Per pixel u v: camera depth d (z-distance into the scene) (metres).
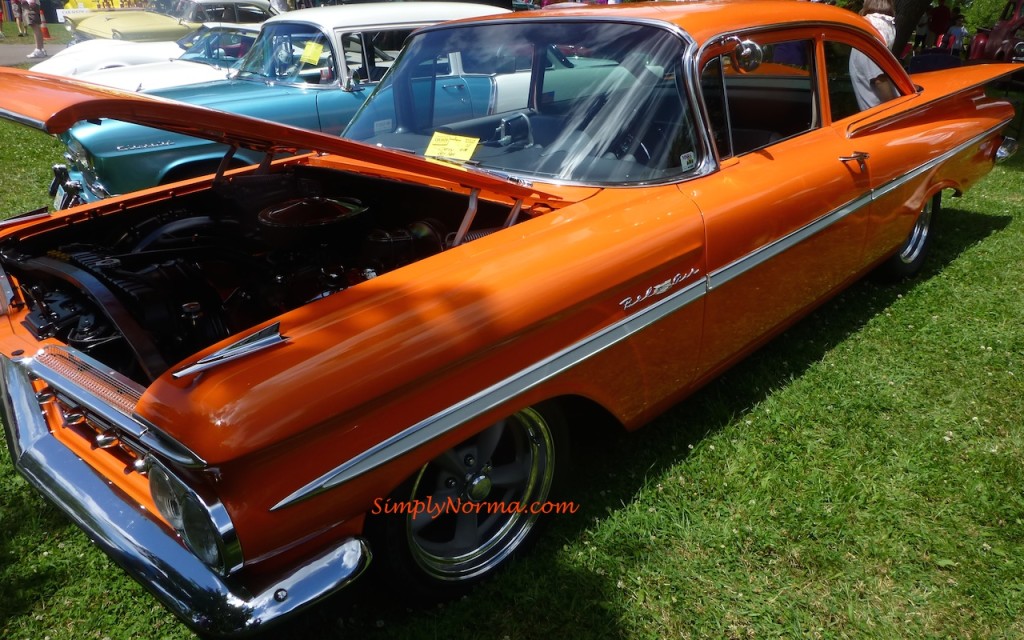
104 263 2.13
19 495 2.66
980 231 5.10
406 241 2.36
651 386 2.47
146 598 2.24
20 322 2.31
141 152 4.82
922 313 3.90
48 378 1.94
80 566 2.36
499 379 1.94
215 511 1.53
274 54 6.12
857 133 3.26
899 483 2.67
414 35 3.28
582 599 2.19
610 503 2.57
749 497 2.59
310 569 1.66
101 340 2.02
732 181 2.61
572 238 2.15
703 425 2.97
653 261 2.25
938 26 12.55
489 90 2.85
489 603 2.17
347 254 2.51
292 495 1.61
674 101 2.57
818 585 2.25
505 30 2.96
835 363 3.44
